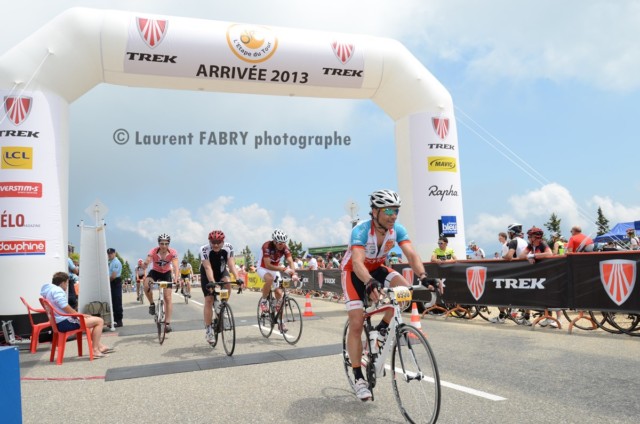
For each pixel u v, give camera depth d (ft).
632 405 9.96
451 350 16.84
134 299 63.57
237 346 19.25
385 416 9.78
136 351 19.33
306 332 22.54
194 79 28.19
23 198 23.38
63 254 24.72
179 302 50.03
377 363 10.18
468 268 25.64
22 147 23.68
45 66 24.76
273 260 20.27
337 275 43.68
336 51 29.73
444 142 32.17
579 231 26.17
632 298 17.97
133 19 26.45
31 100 24.22
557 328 21.50
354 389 10.87
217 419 9.95
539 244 21.83
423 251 31.53
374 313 10.58
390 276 10.92
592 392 11.01
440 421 9.29
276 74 28.96
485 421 9.23
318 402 10.88
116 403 11.54
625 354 15.17
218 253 19.20
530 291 22.03
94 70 26.66
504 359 14.99
